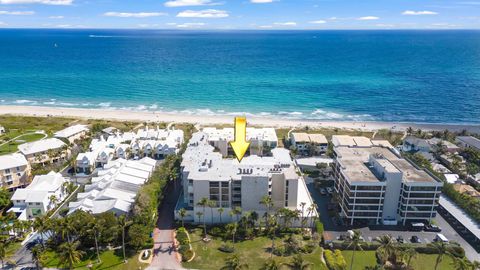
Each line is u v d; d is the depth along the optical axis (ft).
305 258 373.20
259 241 402.31
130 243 376.07
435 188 413.39
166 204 477.36
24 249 378.53
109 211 412.36
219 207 433.89
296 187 434.30
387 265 347.36
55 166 578.66
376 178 429.38
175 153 636.07
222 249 385.09
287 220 409.69
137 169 538.47
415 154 589.73
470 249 392.06
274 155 529.45
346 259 374.63
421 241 401.49
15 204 451.53
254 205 432.66
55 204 464.65
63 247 341.41
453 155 620.49
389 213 434.30
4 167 498.28
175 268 357.00
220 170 449.06
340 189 464.24
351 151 518.78
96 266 356.18
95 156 592.19
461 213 439.22
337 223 434.71
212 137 622.54
